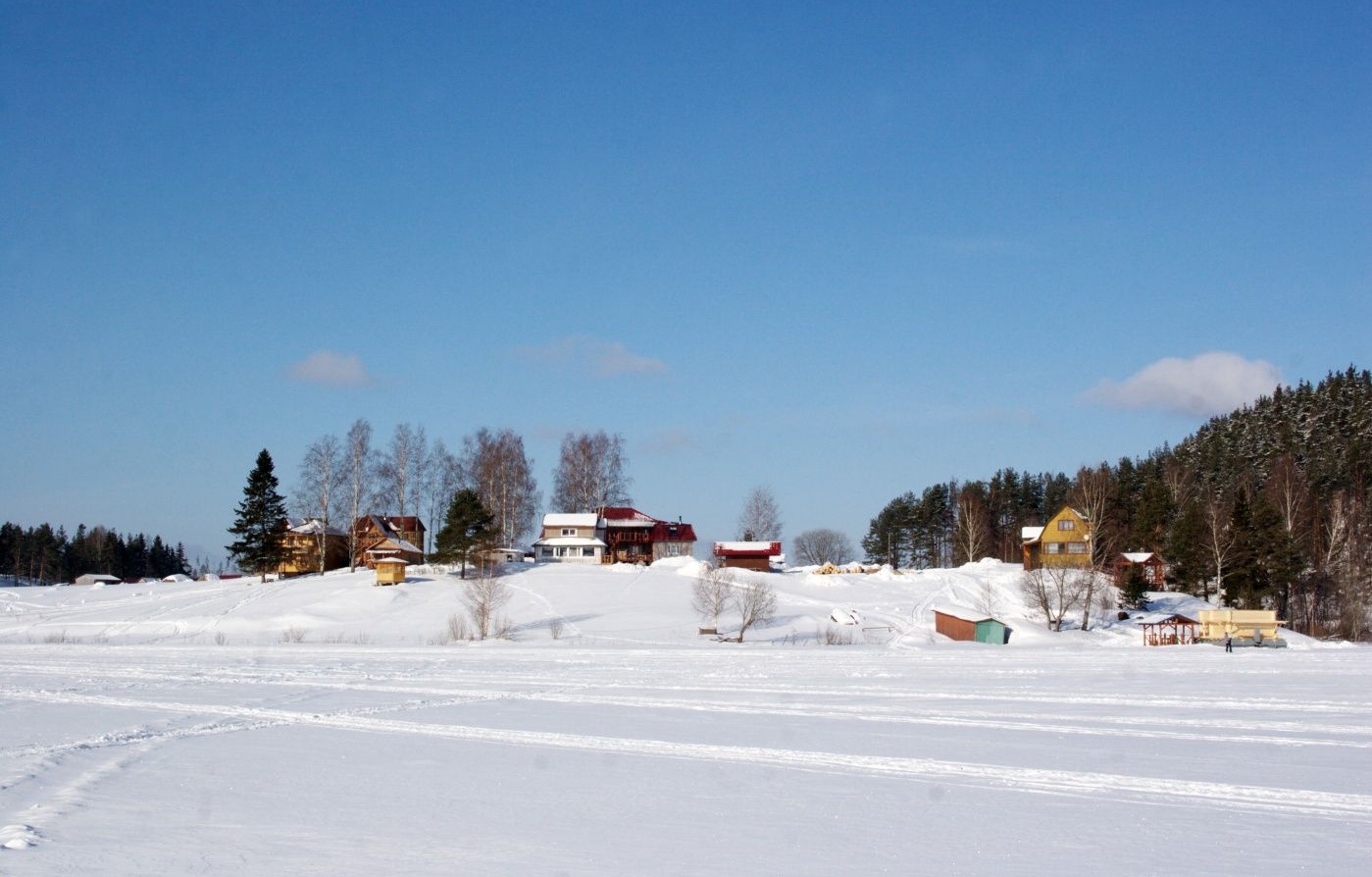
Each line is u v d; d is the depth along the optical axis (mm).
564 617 79312
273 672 46781
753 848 17031
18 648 62125
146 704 36062
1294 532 103625
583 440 134000
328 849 16875
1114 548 107438
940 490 166250
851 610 83688
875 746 26797
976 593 95688
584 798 20922
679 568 107375
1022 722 30641
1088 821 18734
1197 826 18328
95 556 181875
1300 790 21234
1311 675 42375
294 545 112438
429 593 89312
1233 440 166000
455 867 15797
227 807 20000
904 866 15984
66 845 16938
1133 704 34000
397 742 27984
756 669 46469
